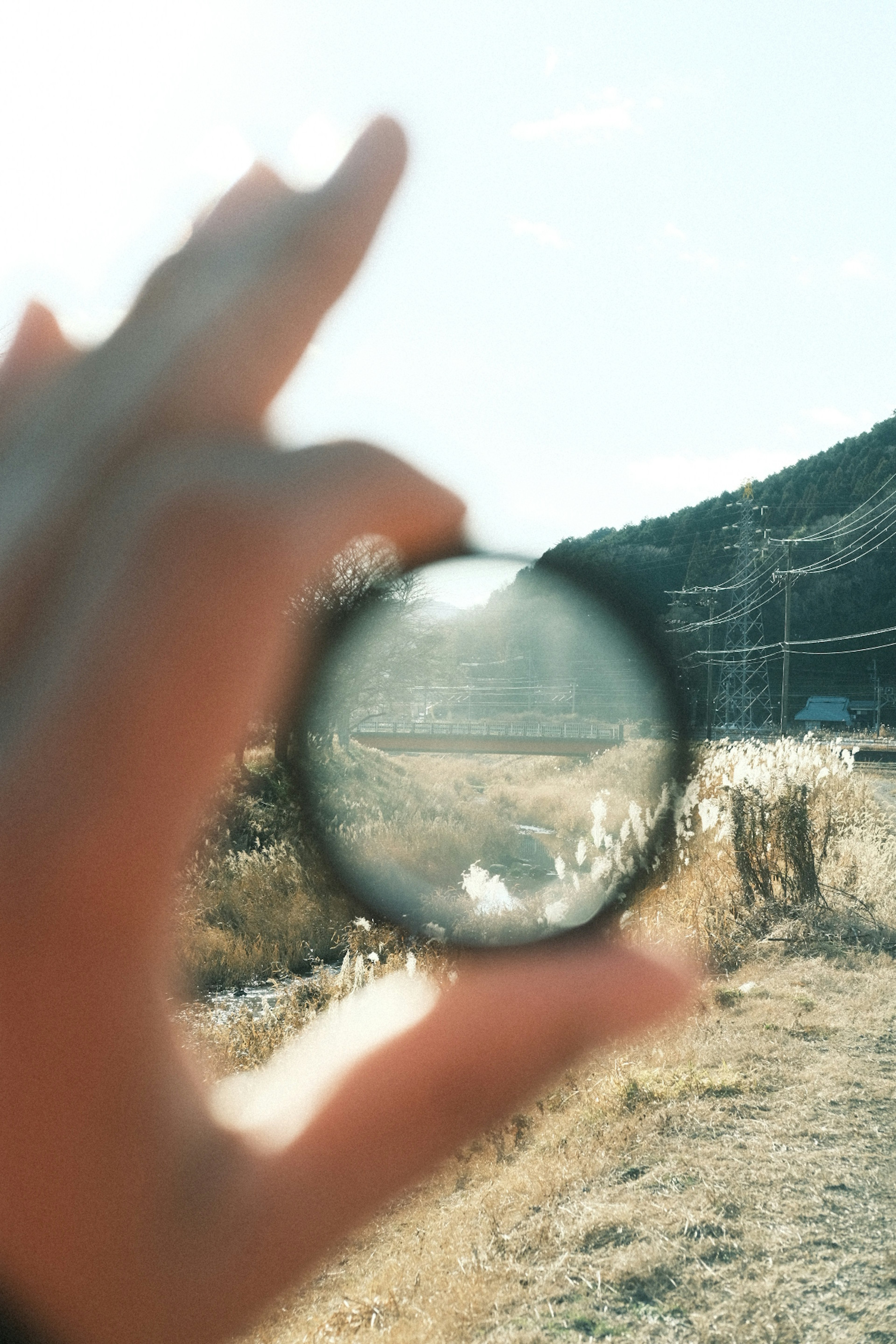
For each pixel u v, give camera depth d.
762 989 7.21
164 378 0.52
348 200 0.56
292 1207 0.54
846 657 100.25
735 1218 3.98
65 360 0.55
